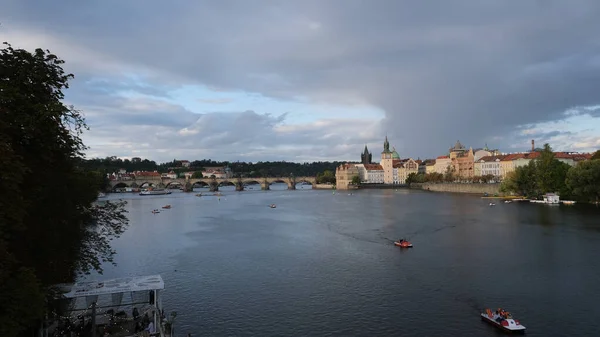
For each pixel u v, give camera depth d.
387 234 123.50
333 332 53.66
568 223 135.62
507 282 71.25
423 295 65.94
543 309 59.25
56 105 35.31
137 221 169.25
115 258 95.94
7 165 28.83
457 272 78.00
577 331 52.25
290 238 120.44
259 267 85.62
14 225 30.20
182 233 134.38
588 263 82.00
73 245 44.38
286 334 53.34
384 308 61.00
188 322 57.34
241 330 54.66
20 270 30.28
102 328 46.28
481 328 53.66
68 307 47.47
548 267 79.88
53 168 41.06
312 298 65.94
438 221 149.62
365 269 82.00
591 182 191.50
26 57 37.75
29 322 30.52
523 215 160.50
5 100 32.97
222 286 73.00
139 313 51.44
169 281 76.44
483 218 155.00
